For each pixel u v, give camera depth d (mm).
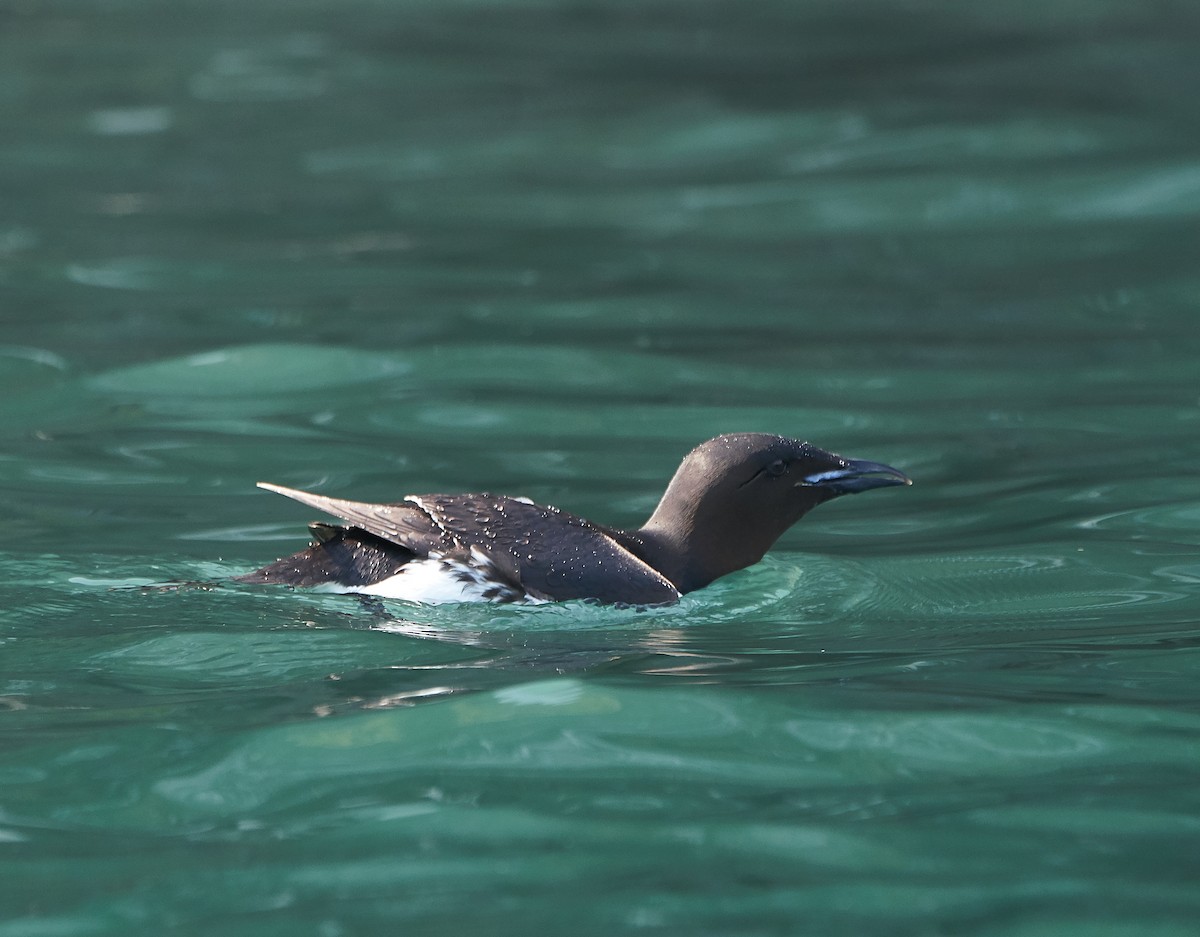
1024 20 32938
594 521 11367
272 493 11977
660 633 9047
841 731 7305
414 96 29094
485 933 5555
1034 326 16750
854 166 23969
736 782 6781
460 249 20047
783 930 5562
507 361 15484
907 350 15977
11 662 8305
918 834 6301
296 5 37594
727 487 10188
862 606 9695
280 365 15250
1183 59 28969
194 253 19719
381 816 6461
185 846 6238
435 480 12320
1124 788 6719
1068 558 10586
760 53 31453
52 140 25969
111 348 15688
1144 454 12828
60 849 6230
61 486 12000
